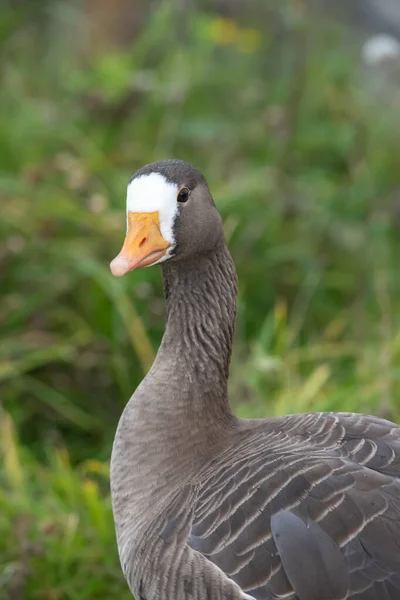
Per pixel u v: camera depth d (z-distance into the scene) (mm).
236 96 13867
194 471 7125
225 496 6582
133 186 7352
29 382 11180
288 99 13367
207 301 7676
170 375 7559
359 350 11297
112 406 11320
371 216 12859
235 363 10898
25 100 14000
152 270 11203
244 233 12133
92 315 11422
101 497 9891
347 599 6020
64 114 13500
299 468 6480
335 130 13516
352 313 11969
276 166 12922
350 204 12914
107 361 11242
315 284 12008
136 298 11188
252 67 14273
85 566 8984
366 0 14789
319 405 10023
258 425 7523
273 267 12328
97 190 12242
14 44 15133
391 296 12258
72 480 9727
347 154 13469
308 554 6156
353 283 12336
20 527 9016
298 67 13734
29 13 15797
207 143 13414
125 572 7164
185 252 7422
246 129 13336
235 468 6785
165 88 13234
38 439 11289
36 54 15328
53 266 11633
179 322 7691
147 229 7254
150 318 11219
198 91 13891
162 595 6680
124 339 11203
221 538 6426
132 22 15891
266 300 12086
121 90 13250
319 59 14188
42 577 8977
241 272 12023
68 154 12875
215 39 14070
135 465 7332
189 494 6852
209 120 13266
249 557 6289
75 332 11383
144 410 7449
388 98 14008
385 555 6047
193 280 7656
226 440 7406
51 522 9172
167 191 7281
